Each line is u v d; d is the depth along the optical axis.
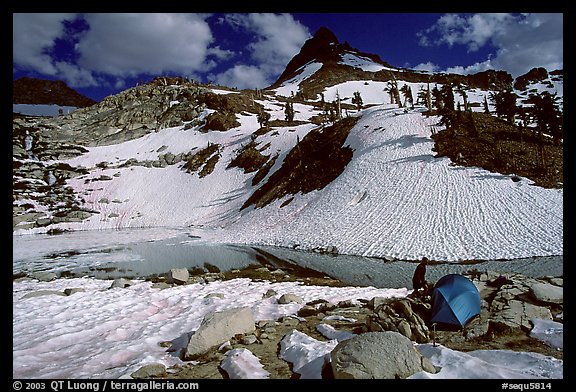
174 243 38.28
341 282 19.36
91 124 106.62
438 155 38.47
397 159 39.84
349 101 137.75
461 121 46.59
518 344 8.39
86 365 8.19
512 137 42.81
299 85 176.00
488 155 37.38
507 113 49.50
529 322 9.30
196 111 100.06
